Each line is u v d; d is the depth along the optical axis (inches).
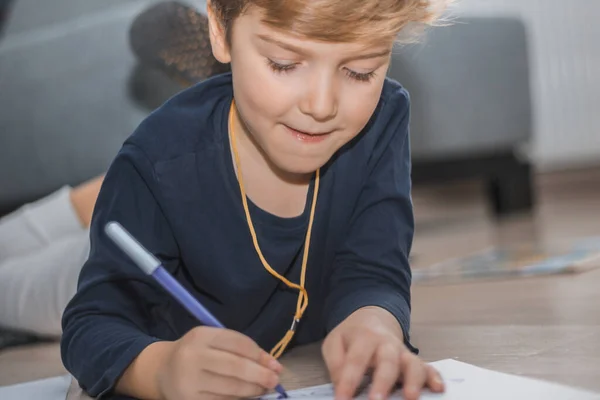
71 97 96.3
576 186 146.1
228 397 34.1
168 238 44.7
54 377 48.1
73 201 73.0
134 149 44.1
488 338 47.8
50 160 98.4
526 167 128.8
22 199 100.7
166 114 45.1
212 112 45.2
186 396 34.4
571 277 67.7
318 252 46.3
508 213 129.5
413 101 113.0
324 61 36.0
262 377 33.7
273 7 35.0
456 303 61.5
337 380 35.0
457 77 116.6
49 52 96.8
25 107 98.5
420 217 148.1
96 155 96.2
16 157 99.8
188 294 35.5
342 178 45.6
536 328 49.4
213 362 33.9
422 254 94.8
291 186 44.6
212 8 40.6
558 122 144.5
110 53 93.7
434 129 115.1
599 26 141.7
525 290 63.9
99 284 42.6
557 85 143.8
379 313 40.0
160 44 67.5
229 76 46.1
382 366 34.4
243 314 46.3
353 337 36.6
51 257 65.0
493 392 34.6
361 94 37.5
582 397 33.3
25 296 64.3
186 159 43.9
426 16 39.5
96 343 39.8
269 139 38.5
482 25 118.9
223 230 44.2
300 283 46.6
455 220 134.0
